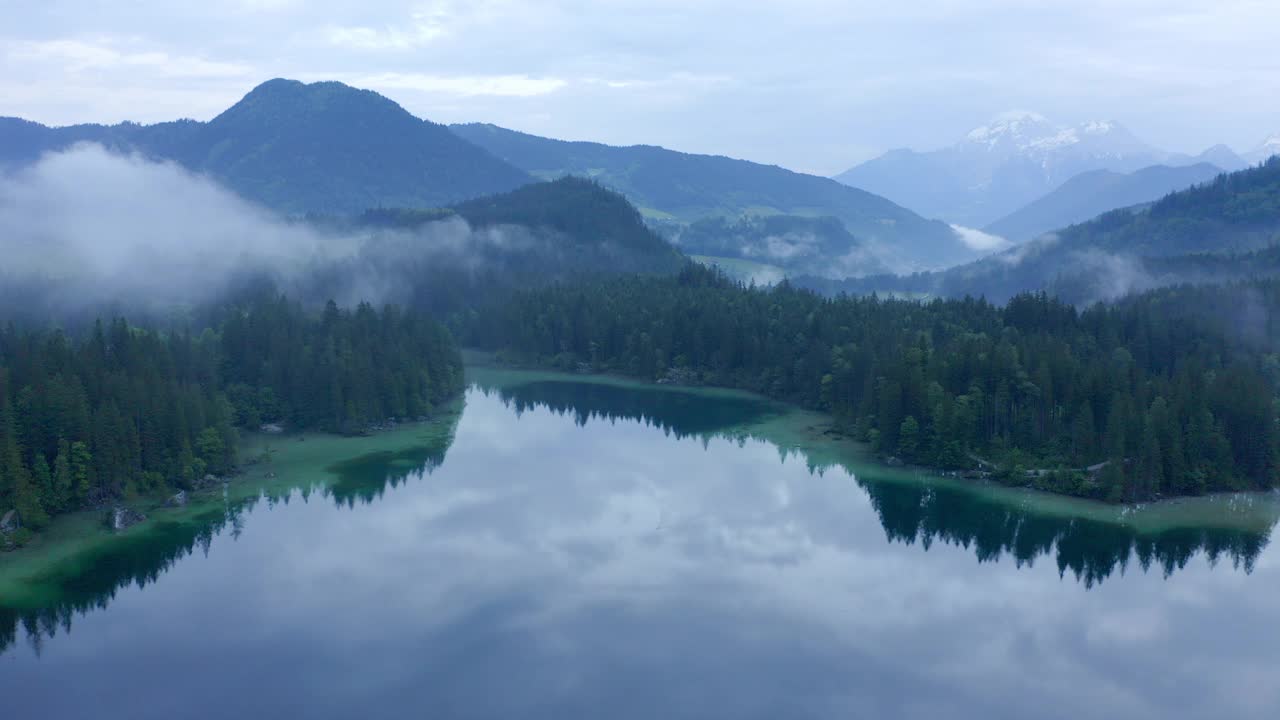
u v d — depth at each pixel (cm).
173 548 16425
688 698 11931
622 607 14338
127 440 18488
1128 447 19700
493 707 11681
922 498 19788
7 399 17075
